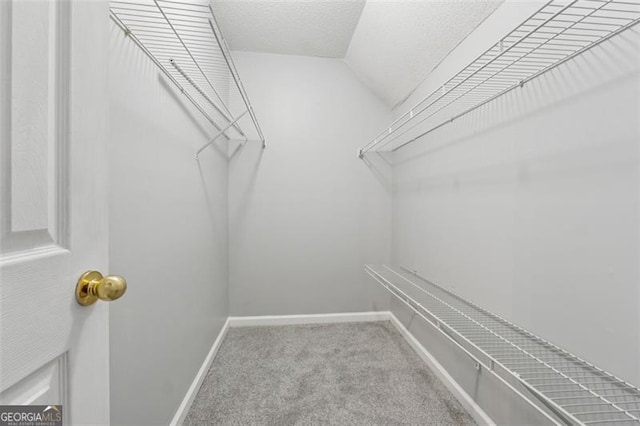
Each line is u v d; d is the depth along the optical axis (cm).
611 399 70
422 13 137
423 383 150
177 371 120
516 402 102
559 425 64
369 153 232
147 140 94
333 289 232
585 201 78
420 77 178
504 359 92
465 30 129
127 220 82
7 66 32
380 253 235
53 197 39
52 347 38
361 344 192
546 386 77
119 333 79
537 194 94
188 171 133
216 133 179
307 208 227
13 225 33
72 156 41
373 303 236
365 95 230
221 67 192
